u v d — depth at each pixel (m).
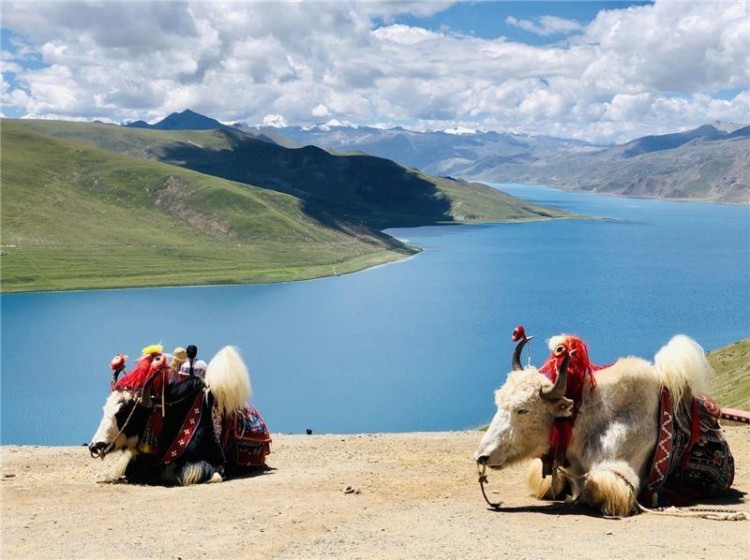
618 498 4.67
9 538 4.21
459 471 6.42
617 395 5.01
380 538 4.11
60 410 62.34
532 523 4.45
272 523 4.49
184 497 5.34
